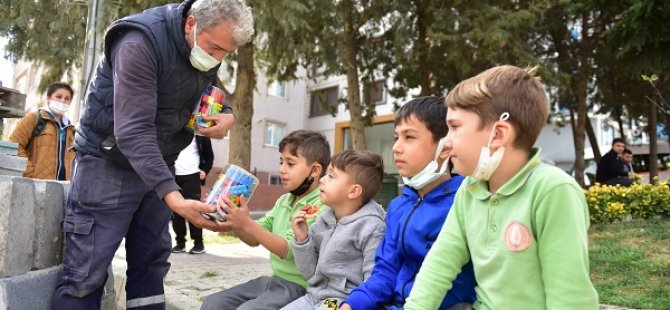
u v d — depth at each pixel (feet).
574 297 4.51
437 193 6.43
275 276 8.67
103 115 7.37
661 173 45.70
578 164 39.91
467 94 4.99
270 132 74.38
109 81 7.41
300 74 75.92
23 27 30.58
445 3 33.73
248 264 17.30
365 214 7.43
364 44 41.01
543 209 4.75
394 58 40.57
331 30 31.99
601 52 37.04
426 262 5.67
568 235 4.61
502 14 31.37
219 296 8.51
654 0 21.42
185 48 7.29
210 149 19.26
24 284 7.08
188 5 7.36
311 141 8.64
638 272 14.34
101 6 19.51
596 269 15.14
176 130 8.00
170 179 6.85
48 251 7.81
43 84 33.71
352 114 38.32
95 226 7.45
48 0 29.63
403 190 7.11
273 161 74.13
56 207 8.03
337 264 7.30
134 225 8.43
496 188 5.27
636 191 24.53
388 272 6.62
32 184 7.46
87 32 19.24
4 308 6.66
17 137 14.40
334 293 7.21
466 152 4.97
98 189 7.41
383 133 69.62
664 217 23.91
